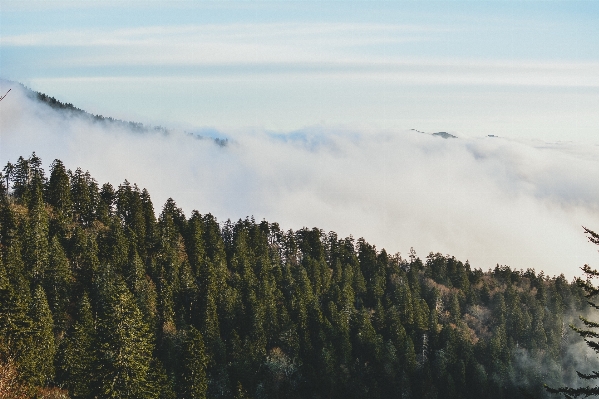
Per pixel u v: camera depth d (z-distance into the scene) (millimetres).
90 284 110375
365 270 172125
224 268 136375
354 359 123625
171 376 89438
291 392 107188
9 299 69562
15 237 109625
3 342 65688
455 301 155500
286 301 135375
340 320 129375
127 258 122688
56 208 132375
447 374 122562
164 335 105812
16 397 59562
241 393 97250
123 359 57562
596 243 26672
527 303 169625
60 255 106750
